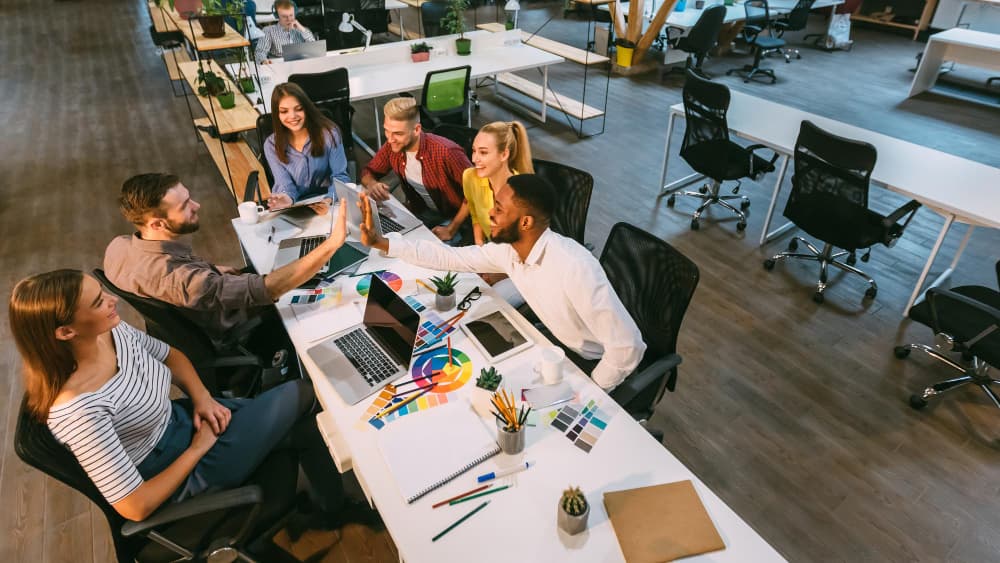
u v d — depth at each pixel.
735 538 1.32
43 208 4.17
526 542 1.31
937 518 2.17
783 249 3.77
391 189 3.05
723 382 2.77
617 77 6.93
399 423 1.60
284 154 2.95
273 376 2.37
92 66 7.17
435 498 1.41
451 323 1.99
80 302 1.37
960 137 5.39
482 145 2.35
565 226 2.73
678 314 1.92
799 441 2.47
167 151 5.02
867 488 2.28
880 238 3.03
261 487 1.56
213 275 2.00
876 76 6.92
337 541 2.05
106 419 1.42
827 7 8.34
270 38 5.39
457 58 5.32
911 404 2.64
